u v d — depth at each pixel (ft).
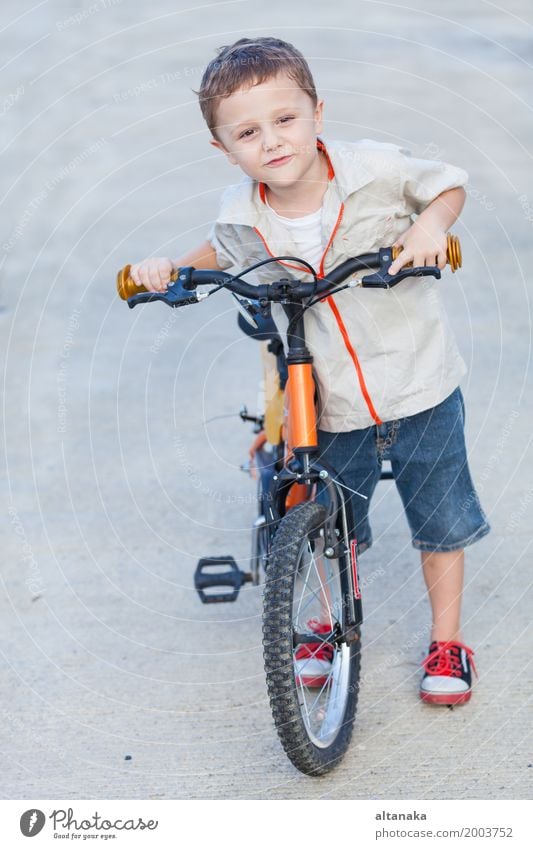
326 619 10.05
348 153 8.70
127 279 9.05
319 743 8.81
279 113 8.22
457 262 8.47
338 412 9.50
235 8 50.90
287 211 8.91
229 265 9.88
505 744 9.28
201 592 11.36
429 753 9.21
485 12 49.11
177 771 9.16
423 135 30.37
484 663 10.41
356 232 8.93
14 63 41.24
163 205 25.93
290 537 8.43
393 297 9.19
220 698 10.16
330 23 46.70
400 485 10.06
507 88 35.68
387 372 9.36
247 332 9.61
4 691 10.38
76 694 10.30
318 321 9.21
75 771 9.21
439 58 40.32
